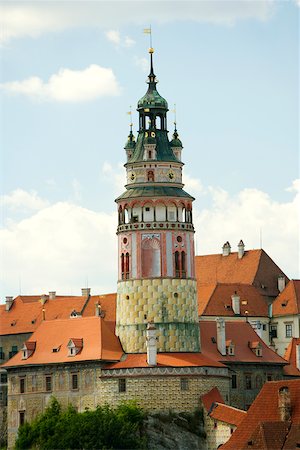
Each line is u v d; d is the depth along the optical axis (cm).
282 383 18400
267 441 17362
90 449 19738
